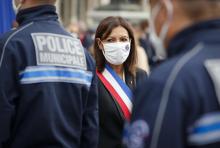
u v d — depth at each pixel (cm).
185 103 234
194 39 248
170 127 232
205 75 239
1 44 376
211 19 248
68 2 3189
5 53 372
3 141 373
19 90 375
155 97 238
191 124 234
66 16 3194
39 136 376
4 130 371
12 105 371
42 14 395
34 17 392
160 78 240
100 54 540
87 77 409
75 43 407
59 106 386
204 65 240
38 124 375
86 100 409
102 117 508
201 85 236
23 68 374
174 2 254
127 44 542
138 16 2056
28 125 376
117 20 547
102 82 522
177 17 253
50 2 399
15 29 386
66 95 391
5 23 566
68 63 395
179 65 241
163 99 235
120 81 525
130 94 521
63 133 388
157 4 263
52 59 387
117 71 542
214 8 249
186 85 236
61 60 391
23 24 393
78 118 399
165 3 259
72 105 393
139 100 242
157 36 265
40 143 379
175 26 254
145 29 1570
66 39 400
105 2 3722
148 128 236
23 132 376
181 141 232
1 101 369
